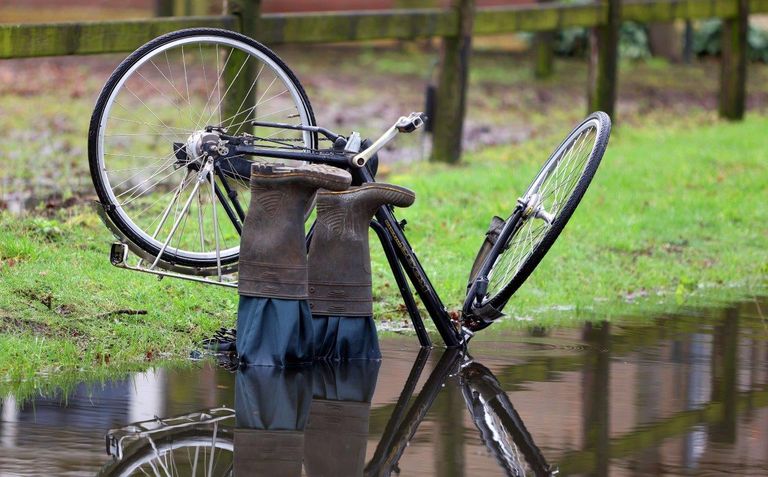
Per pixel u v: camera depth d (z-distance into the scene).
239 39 10.55
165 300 10.73
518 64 37.88
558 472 7.06
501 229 10.77
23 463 6.93
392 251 10.24
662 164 20.38
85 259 11.41
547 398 8.76
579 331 11.16
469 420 8.15
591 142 10.65
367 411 8.34
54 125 23.44
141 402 8.38
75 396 8.45
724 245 15.55
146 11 41.00
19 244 11.34
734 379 9.41
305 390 8.87
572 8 22.69
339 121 25.62
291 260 9.46
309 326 9.62
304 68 35.09
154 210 14.09
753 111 29.98
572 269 13.63
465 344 10.39
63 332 9.82
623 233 15.39
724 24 26.98
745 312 12.20
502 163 20.45
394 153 22.23
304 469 7.02
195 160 10.02
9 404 8.18
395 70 35.84
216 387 8.86
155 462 7.04
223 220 13.72
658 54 40.25
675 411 8.45
